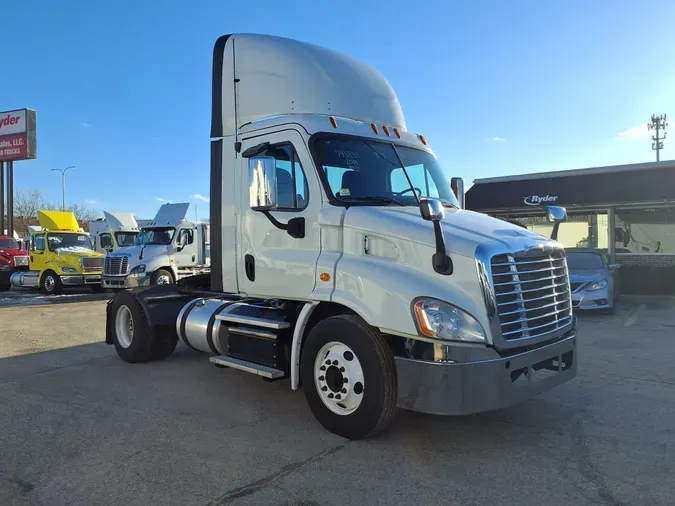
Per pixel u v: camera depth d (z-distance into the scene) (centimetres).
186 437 472
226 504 352
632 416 523
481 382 403
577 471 399
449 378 403
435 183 574
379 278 434
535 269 454
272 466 410
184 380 675
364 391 441
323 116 526
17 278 2080
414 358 417
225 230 579
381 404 432
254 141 553
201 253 780
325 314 504
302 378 495
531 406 555
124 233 2206
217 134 586
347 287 457
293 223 507
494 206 1888
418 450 440
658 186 1634
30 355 839
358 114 561
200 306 673
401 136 575
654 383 646
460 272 416
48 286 1978
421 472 398
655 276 1775
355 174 514
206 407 561
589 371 707
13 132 3416
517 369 422
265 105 555
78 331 1081
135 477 392
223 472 399
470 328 405
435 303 409
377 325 429
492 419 515
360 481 384
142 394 611
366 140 538
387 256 453
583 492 365
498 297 416
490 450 440
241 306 596
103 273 1759
